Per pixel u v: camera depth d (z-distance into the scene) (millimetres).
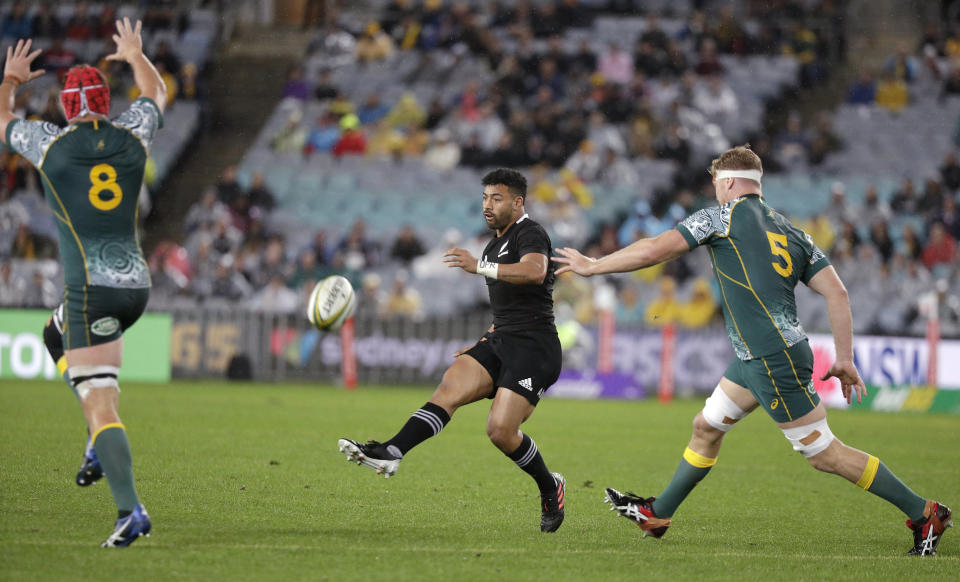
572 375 72062
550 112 95875
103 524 20781
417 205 91562
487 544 20562
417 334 71812
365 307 76062
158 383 67750
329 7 121438
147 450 33844
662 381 71625
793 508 27328
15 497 23641
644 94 99125
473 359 22641
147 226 94562
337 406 54250
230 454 33656
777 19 116500
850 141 101500
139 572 16812
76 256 19062
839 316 20922
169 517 22188
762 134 101812
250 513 23125
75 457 30828
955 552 21531
